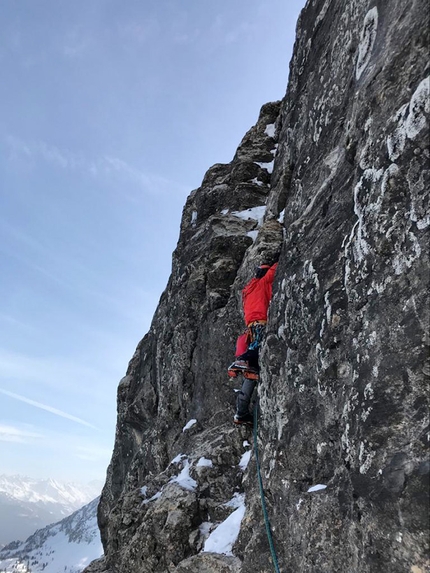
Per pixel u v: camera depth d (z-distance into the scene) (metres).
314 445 3.64
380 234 3.02
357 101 3.69
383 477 2.66
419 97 2.81
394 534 2.55
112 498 12.58
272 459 4.25
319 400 3.62
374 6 3.80
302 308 4.05
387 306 2.90
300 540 3.49
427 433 2.45
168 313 10.60
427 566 2.33
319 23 6.33
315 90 5.88
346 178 3.98
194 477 6.19
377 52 3.56
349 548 2.96
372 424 2.82
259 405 4.89
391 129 3.08
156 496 6.48
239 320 7.66
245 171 10.71
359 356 3.09
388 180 2.98
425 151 2.73
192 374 8.79
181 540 5.42
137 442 11.98
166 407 9.34
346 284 3.40
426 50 2.95
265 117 11.71
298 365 4.00
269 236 7.54
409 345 2.66
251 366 5.16
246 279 7.61
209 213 10.84
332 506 3.21
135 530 6.41
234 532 4.86
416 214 2.75
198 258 9.75
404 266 2.82
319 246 4.04
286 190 7.58
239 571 4.23
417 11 3.12
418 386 2.56
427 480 2.38
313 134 5.66
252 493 4.71
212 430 7.27
